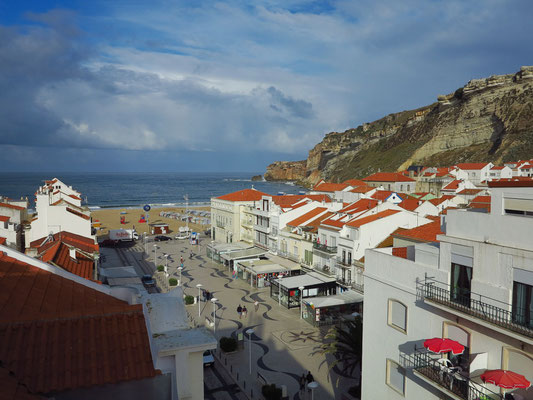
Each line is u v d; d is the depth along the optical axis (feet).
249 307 168.86
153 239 344.08
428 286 66.69
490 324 54.90
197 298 179.83
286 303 168.86
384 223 159.22
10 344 34.17
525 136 508.53
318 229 183.62
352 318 141.38
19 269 48.83
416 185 478.18
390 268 76.48
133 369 34.78
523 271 53.67
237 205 274.98
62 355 34.53
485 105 613.11
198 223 437.99
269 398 99.66
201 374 37.99
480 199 226.79
